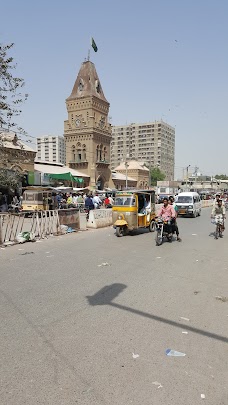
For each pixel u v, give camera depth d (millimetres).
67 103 55625
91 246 11297
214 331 4434
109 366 3506
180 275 7410
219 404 2916
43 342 4066
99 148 55906
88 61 56000
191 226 18703
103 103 56656
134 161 73938
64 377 3305
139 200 14891
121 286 6488
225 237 13906
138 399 2967
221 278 7195
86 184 52281
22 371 3414
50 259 9055
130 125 103188
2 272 7594
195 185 110938
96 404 2898
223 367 3520
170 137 104938
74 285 6527
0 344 4020
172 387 3148
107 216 18266
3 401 2939
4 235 12625
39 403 2912
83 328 4484
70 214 15414
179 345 4008
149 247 11188
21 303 5488
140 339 4156
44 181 32312
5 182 18562
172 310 5207
